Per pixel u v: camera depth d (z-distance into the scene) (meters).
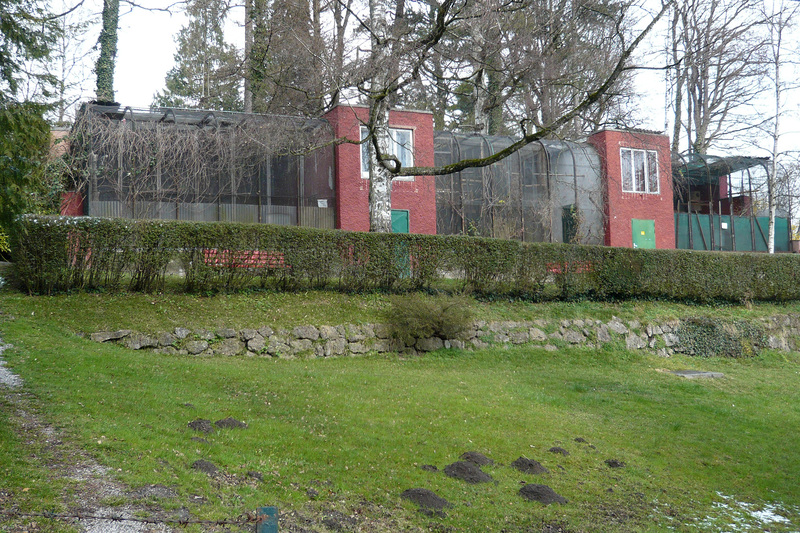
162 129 18.31
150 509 4.93
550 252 17.42
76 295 12.34
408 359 13.52
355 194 21.09
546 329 16.02
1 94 7.97
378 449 7.32
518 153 24.41
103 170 17.53
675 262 19.45
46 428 6.29
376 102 14.02
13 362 8.69
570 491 7.05
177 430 6.88
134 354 10.55
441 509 6.05
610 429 9.73
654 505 7.07
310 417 8.18
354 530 5.35
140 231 12.78
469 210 23.38
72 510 4.72
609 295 18.59
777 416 11.64
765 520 7.10
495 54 20.84
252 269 13.81
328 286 14.87
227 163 19.23
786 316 20.42
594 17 20.30
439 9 14.62
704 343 18.00
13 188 8.25
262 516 4.15
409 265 15.54
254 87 28.73
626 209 25.91
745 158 29.02
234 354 12.16
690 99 35.47
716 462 8.83
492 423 8.98
